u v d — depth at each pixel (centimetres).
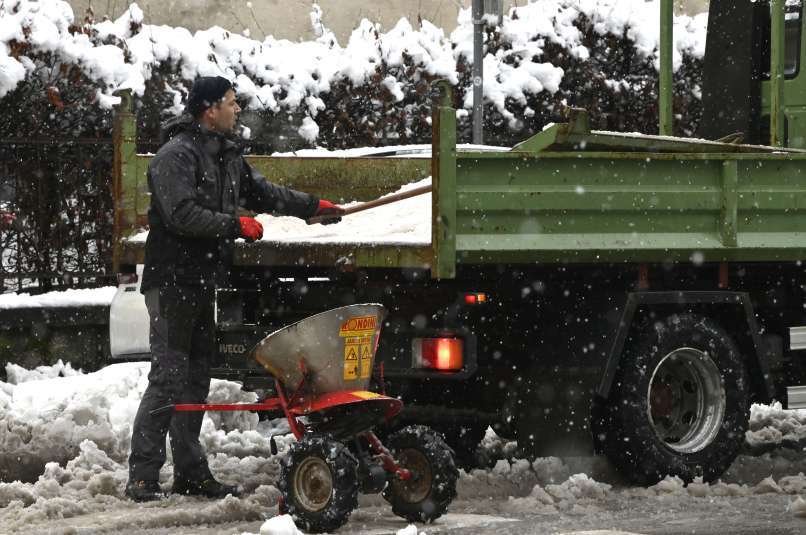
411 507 1659
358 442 1656
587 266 1973
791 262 2116
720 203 1977
